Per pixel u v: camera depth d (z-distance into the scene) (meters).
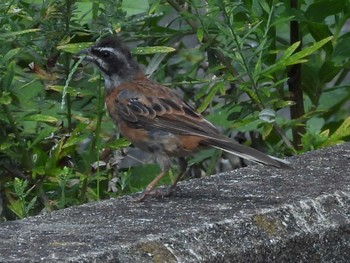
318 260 8.83
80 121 12.21
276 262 8.55
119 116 10.79
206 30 12.38
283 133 12.95
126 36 12.91
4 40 11.36
